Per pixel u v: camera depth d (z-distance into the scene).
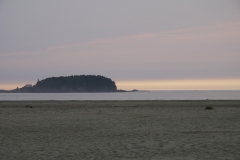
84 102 82.19
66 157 16.91
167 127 28.70
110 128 28.58
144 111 47.94
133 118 37.41
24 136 24.23
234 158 16.38
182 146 19.61
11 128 28.92
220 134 24.19
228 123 31.44
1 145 20.53
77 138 23.12
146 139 22.27
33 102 84.06
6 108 56.91
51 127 29.56
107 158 16.62
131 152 18.05
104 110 50.72
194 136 23.33
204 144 20.09
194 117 37.69
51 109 53.75
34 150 18.84
